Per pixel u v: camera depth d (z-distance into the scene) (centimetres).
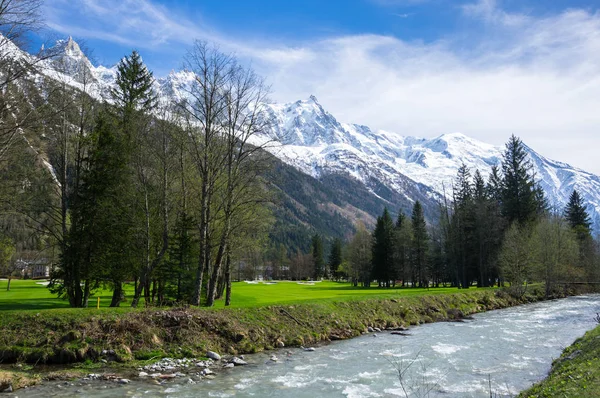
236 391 1510
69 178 2978
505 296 5041
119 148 2791
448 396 1449
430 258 8594
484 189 8019
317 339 2538
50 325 1944
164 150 2752
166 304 2811
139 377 1652
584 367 1380
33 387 1498
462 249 7106
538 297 5541
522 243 5656
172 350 1998
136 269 2809
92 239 2667
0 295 3809
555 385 1216
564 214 9656
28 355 1783
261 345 2262
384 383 1625
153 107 3006
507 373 1767
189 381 1623
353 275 10525
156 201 2947
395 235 8838
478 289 5466
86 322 1989
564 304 4906
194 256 2909
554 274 5825
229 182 2739
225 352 2109
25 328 1909
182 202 3103
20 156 2403
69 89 2480
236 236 3083
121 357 1856
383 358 2075
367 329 2914
